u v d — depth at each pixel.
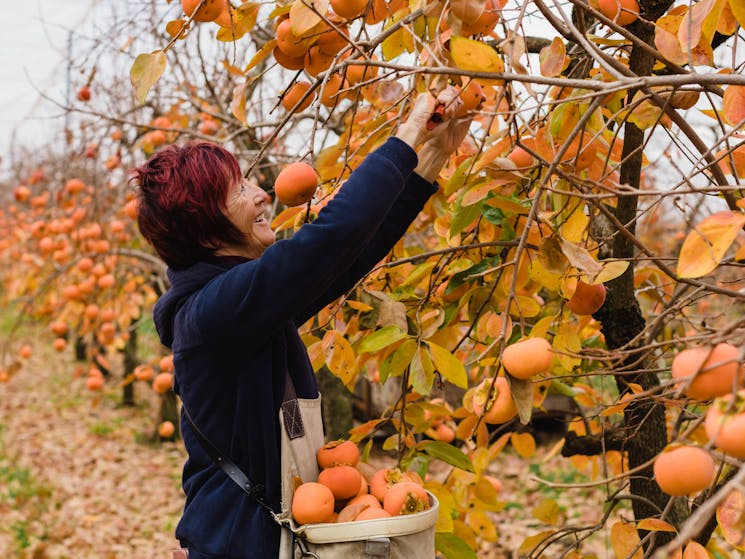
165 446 7.77
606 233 1.80
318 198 1.73
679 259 1.06
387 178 1.30
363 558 1.31
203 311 1.31
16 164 9.48
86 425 8.62
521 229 1.81
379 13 1.49
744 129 1.47
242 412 1.36
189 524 1.39
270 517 1.37
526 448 2.30
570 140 1.16
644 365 1.83
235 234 1.44
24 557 5.04
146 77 1.38
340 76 1.61
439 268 1.96
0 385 10.84
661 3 1.57
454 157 1.89
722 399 0.83
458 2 1.20
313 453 1.43
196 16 1.40
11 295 6.86
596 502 5.62
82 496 6.36
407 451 1.95
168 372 4.32
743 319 0.87
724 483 1.58
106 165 4.63
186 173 1.41
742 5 1.18
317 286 1.28
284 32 1.39
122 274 5.97
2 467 7.03
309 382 1.51
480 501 2.22
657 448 1.85
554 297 2.04
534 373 1.23
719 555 3.06
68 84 4.01
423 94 1.37
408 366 1.86
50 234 5.11
